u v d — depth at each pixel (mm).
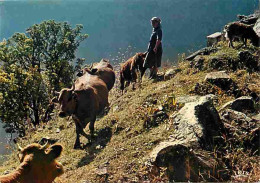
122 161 6242
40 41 37938
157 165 5520
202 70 9547
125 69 12836
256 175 5094
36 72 31594
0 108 29609
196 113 6016
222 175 5234
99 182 5859
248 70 8945
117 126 7957
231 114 6383
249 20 12984
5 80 29547
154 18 10852
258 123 6156
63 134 9578
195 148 5543
